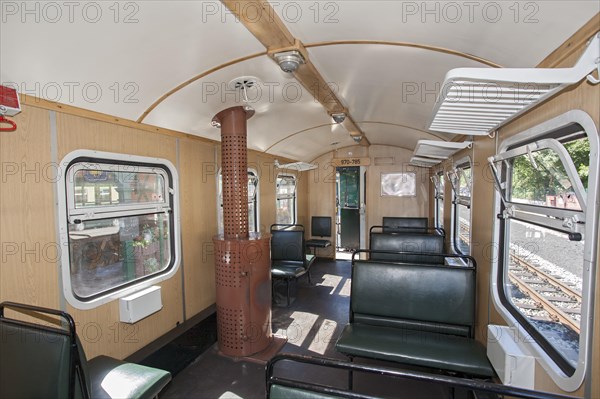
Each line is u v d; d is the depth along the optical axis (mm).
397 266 2688
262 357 2877
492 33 1480
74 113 2123
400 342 2285
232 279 2836
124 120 2512
